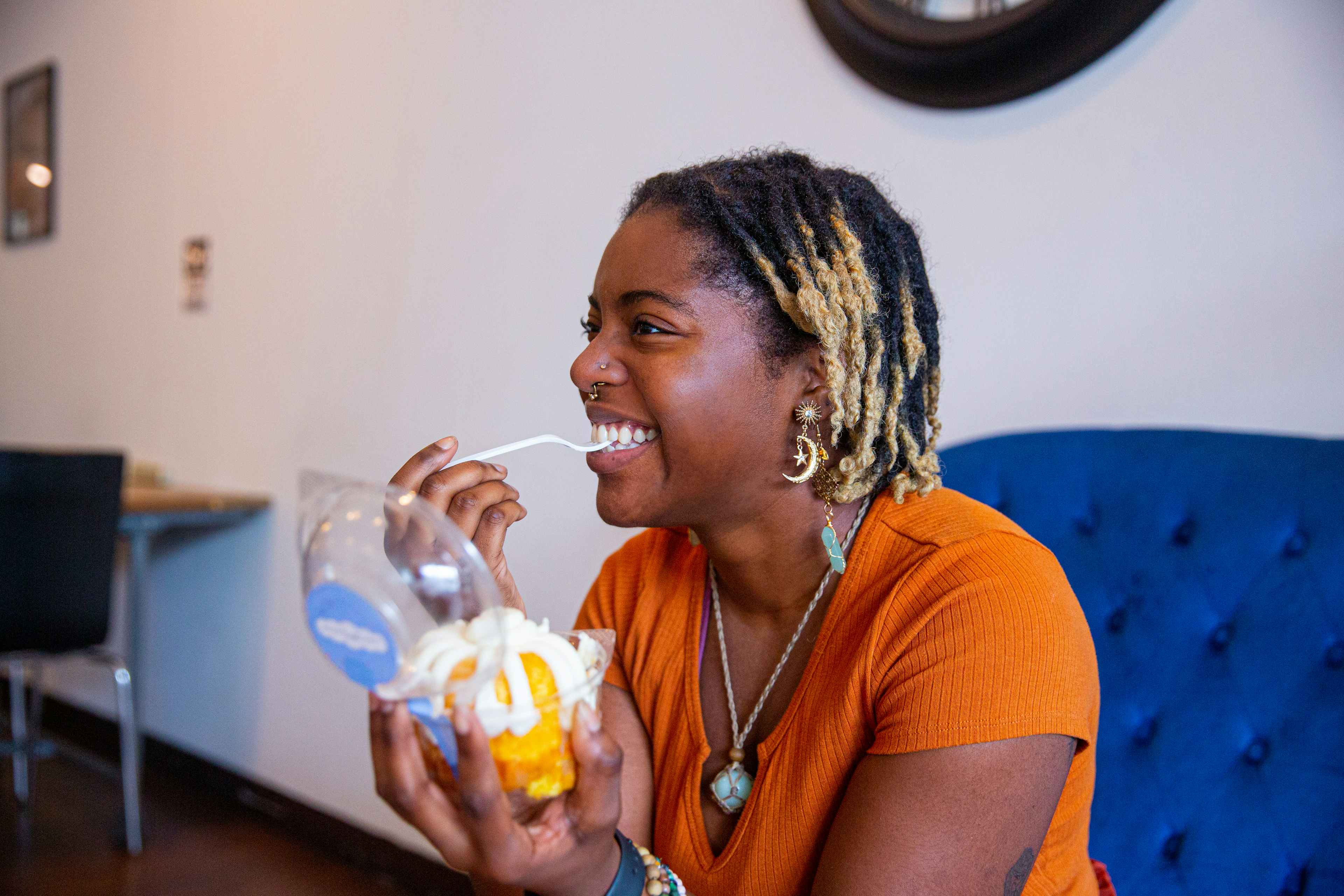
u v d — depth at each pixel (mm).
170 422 3055
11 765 2988
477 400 2215
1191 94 1355
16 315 3758
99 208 3316
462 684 515
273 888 2250
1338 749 1059
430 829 551
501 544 813
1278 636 1124
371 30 2418
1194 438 1270
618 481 828
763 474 823
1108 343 1438
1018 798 692
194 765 2889
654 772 969
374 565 517
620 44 1969
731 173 828
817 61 1706
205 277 2898
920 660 731
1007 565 754
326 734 2516
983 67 1479
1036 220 1494
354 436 2480
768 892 814
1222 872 1104
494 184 2176
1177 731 1168
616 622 1021
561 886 610
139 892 2191
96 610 2352
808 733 804
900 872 682
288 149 2633
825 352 775
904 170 1615
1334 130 1255
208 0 2857
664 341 782
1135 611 1235
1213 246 1349
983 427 1559
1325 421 1274
